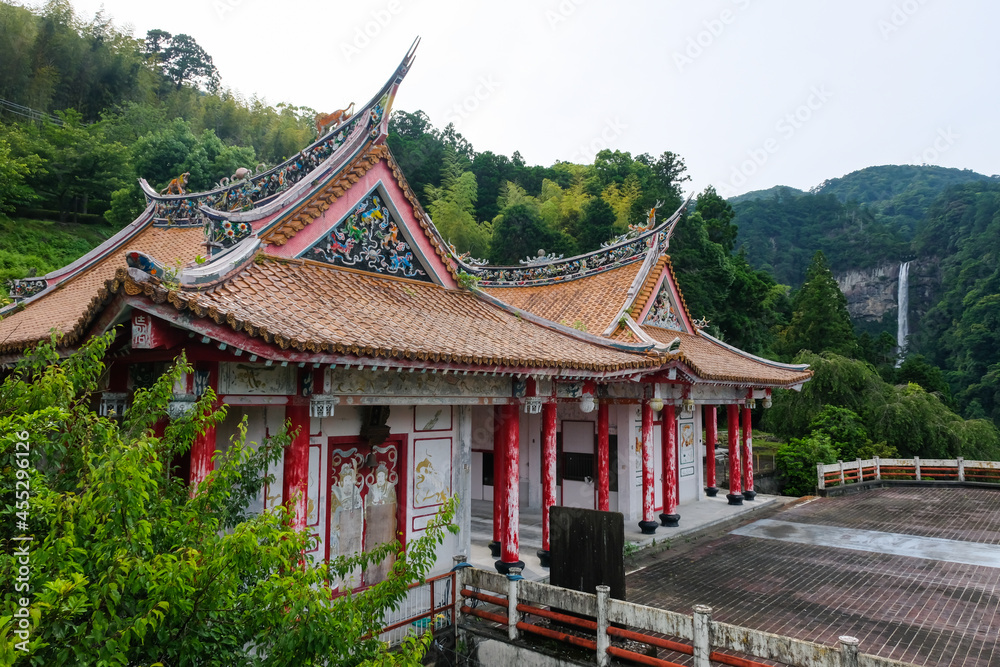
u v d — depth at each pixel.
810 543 17.98
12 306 15.91
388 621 10.41
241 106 68.44
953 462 29.38
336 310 10.09
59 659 3.83
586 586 10.95
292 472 9.00
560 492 21.27
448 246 14.91
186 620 4.57
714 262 47.00
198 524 5.23
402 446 11.88
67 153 44.19
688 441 24.42
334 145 12.93
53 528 4.22
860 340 63.00
